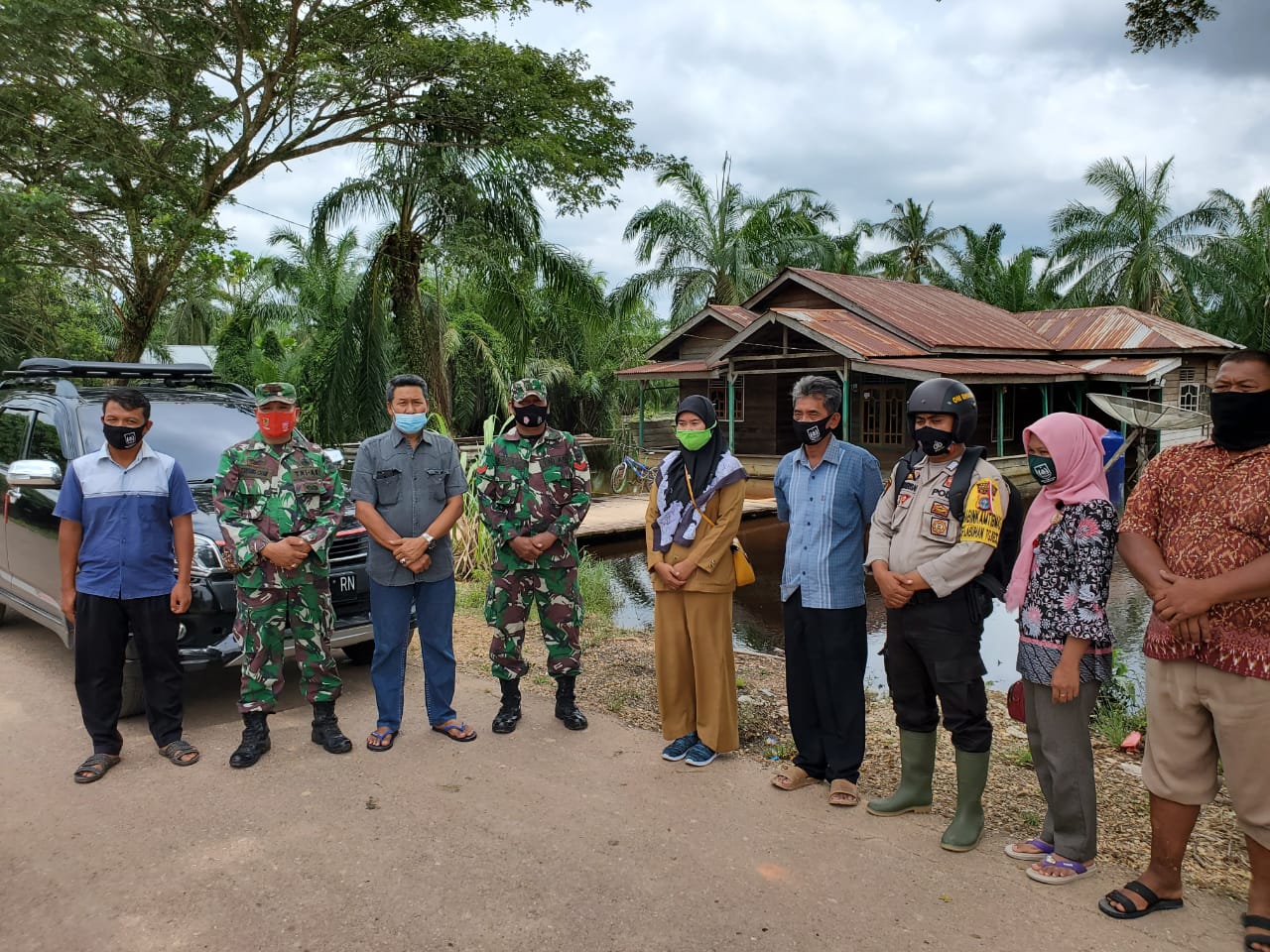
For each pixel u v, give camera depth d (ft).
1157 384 65.82
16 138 40.22
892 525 11.68
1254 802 8.79
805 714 12.92
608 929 9.43
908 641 11.39
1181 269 98.17
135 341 45.85
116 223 41.91
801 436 12.51
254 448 14.24
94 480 13.41
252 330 84.89
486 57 47.42
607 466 80.79
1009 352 68.33
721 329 79.61
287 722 15.94
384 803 12.45
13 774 13.46
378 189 49.88
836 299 69.92
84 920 9.61
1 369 49.29
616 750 14.49
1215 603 8.68
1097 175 100.94
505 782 13.17
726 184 92.89
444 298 77.97
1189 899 9.88
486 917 9.66
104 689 13.52
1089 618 9.87
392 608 14.56
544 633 15.43
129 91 42.19
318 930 9.43
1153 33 18.26
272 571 13.89
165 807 12.32
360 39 49.32
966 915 9.63
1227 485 9.00
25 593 18.90
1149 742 9.64
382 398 53.83
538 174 50.29
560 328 84.28
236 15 45.29
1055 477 10.11
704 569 13.42
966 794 11.13
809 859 10.89
